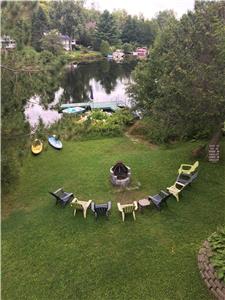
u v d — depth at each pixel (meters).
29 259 12.88
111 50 94.06
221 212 14.84
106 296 11.09
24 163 19.86
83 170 19.72
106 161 20.86
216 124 17.19
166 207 15.32
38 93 14.92
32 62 14.52
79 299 11.07
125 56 92.94
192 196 16.02
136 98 28.00
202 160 19.17
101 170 19.52
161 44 24.84
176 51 18.06
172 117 17.95
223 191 16.25
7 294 11.43
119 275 11.85
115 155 22.12
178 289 11.10
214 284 10.84
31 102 15.58
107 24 96.62
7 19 13.28
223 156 19.31
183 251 12.71
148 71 26.00
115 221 14.68
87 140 25.56
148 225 14.30
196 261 12.18
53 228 14.50
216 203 15.45
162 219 14.62
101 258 12.66
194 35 17.31
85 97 51.31
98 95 52.81
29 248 13.43
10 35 13.71
